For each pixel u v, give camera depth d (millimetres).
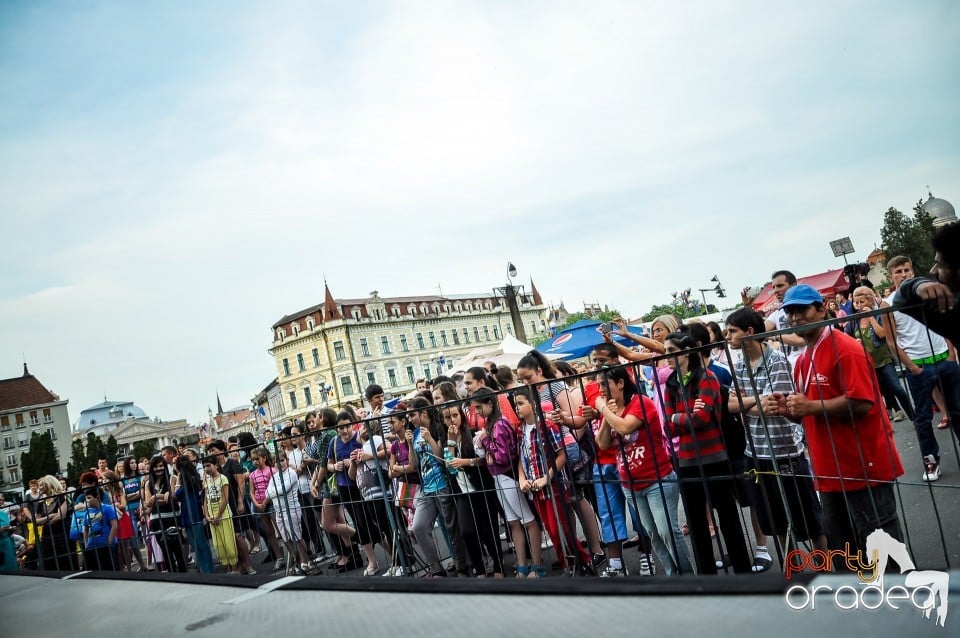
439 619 2586
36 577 6781
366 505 6801
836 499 3475
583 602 2410
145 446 96250
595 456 5238
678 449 4305
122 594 4742
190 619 3510
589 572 5121
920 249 46875
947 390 2840
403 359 97562
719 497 4238
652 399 4602
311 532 7758
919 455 2990
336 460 7043
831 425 3391
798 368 3607
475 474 5656
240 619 3277
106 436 148000
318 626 2850
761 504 4324
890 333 3004
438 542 6770
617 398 4523
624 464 4660
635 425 4414
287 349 95625
